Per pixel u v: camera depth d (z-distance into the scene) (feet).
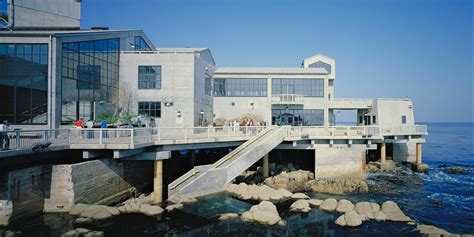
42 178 52.42
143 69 110.11
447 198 75.25
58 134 57.93
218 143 80.64
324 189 80.64
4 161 48.11
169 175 91.61
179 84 109.19
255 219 55.83
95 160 58.03
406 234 50.52
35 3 106.52
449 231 54.08
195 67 111.65
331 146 90.07
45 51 78.28
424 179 97.60
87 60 92.43
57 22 112.78
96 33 95.40
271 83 148.77
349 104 151.02
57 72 79.20
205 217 57.41
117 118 95.45
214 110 146.72
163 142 65.92
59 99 79.92
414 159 125.90
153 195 66.54
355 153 90.43
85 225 49.78
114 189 63.41
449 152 204.03
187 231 51.37
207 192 69.36
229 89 148.25
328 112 151.84
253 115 145.59
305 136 87.51
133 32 122.52
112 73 105.19
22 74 78.02
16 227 46.98
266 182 84.58
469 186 88.63
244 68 160.56
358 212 59.31
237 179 86.22
